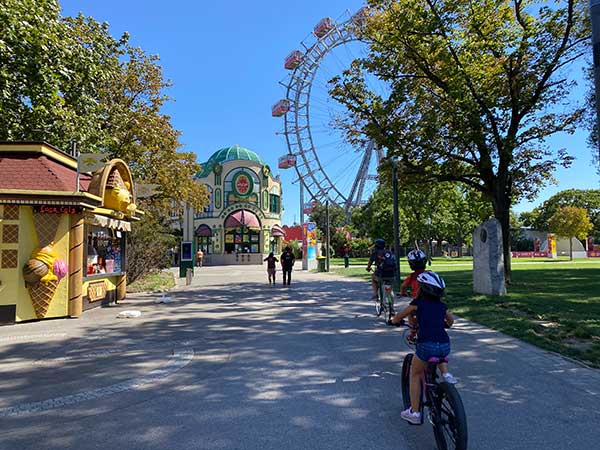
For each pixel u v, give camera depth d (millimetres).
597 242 76500
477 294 13734
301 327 9398
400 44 16422
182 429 4207
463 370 5965
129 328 9570
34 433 4195
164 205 24375
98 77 15930
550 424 4164
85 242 11680
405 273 24969
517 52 15195
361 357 6801
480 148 16594
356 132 19375
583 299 12242
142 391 5387
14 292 10141
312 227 36844
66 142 14734
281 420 4379
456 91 14836
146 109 21469
